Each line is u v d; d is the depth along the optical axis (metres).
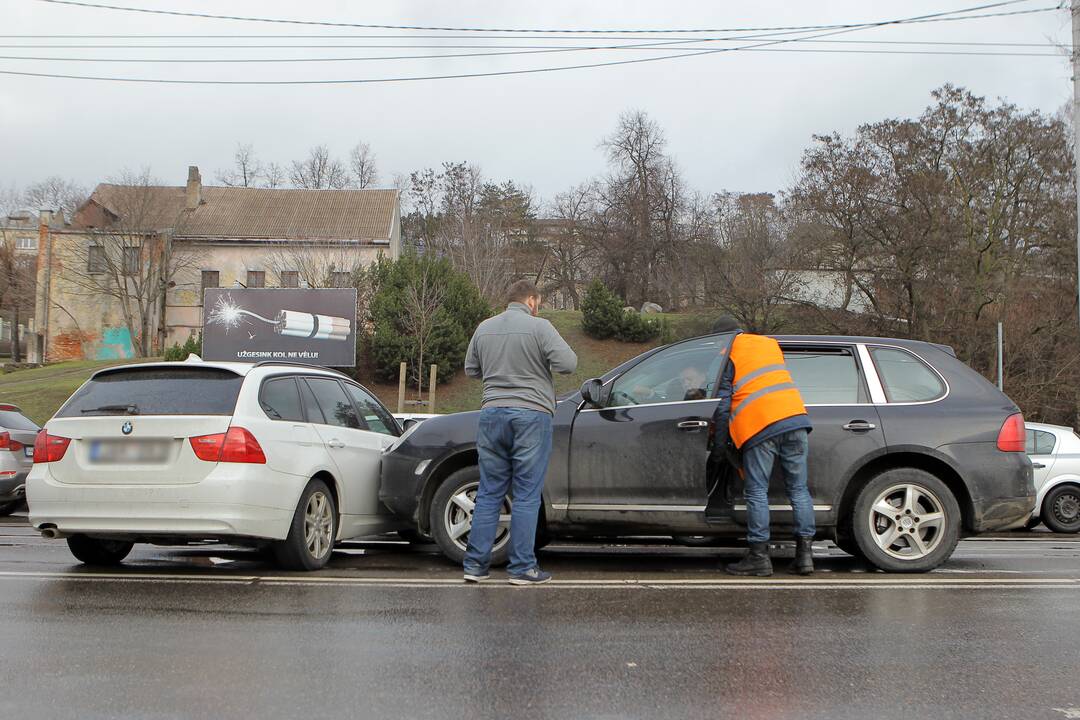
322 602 5.62
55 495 6.60
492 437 6.33
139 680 3.95
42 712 3.54
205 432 6.51
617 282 61.53
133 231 48.03
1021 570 7.13
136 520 6.49
